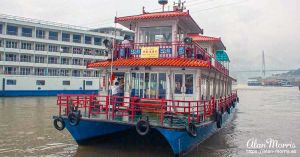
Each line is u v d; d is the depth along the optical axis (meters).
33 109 35.03
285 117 34.59
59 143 17.89
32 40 57.25
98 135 17.33
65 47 63.72
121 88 18.83
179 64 16.27
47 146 17.14
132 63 17.42
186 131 13.66
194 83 16.92
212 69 18.17
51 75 60.94
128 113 16.31
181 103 16.97
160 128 13.85
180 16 18.06
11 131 21.31
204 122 15.55
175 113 14.80
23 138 19.11
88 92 65.31
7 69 55.69
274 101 66.62
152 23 19.25
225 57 31.03
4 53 54.72
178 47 17.61
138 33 19.67
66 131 21.58
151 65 16.78
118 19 19.48
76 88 63.06
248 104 56.66
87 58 67.00
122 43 19.33
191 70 16.95
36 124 24.47
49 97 54.72
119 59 18.81
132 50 18.73
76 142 17.75
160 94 17.67
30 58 58.72
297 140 20.88
